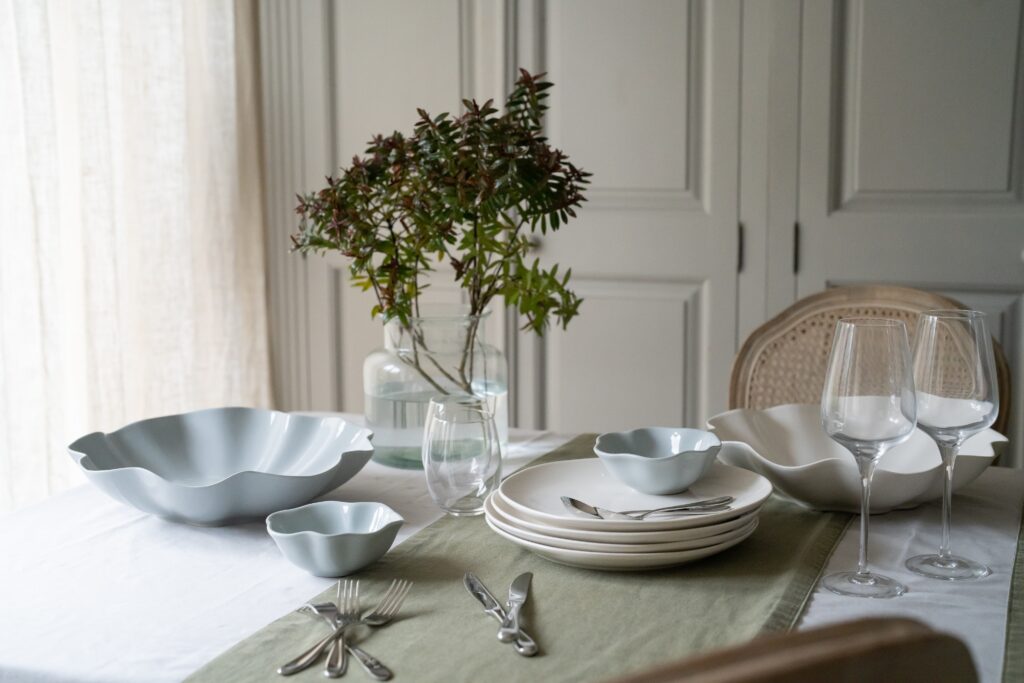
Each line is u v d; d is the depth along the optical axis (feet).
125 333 8.14
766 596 2.94
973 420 3.16
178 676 2.52
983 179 7.93
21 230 7.09
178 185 8.58
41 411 7.21
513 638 2.66
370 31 9.45
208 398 9.10
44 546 3.51
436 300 9.52
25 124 7.03
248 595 3.05
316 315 9.87
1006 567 3.24
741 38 8.42
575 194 4.38
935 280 8.13
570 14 8.86
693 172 8.70
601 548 3.10
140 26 8.18
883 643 1.34
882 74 8.09
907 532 3.59
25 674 2.59
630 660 2.55
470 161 4.24
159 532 3.65
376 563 3.28
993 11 7.76
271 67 9.72
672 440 3.99
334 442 4.24
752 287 8.62
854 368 3.00
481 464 3.76
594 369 9.18
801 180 8.38
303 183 9.76
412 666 2.53
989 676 2.47
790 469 3.62
